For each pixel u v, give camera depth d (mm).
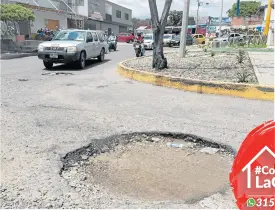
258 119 5410
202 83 7539
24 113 5555
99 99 6789
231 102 6668
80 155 3805
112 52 23391
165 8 9570
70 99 6750
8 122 4977
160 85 8383
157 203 2762
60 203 2715
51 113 5594
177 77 8086
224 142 4250
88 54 13094
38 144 4055
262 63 11602
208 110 5980
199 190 3016
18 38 22422
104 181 3182
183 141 4406
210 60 12531
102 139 4328
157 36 9789
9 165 3414
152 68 10180
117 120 5219
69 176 3254
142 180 3221
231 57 13680
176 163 3652
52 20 32906
